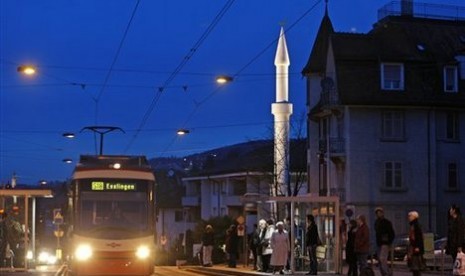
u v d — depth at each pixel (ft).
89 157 77.82
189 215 298.35
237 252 120.37
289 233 97.66
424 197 173.27
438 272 94.32
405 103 171.53
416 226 66.18
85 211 73.31
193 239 207.51
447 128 177.37
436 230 173.27
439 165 175.94
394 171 172.86
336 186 177.37
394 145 173.06
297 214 98.17
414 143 173.99
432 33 186.50
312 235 86.63
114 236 72.69
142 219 74.08
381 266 70.54
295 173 210.38
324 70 189.26
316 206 95.14
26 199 94.94
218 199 271.49
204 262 113.70
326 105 175.83
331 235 91.61
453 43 184.96
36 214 119.24
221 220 197.98
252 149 256.93
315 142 191.93
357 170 171.12
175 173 334.85
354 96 169.99
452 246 63.00
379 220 71.15
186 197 290.97
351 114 172.14
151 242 73.72
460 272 61.16
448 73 177.78
